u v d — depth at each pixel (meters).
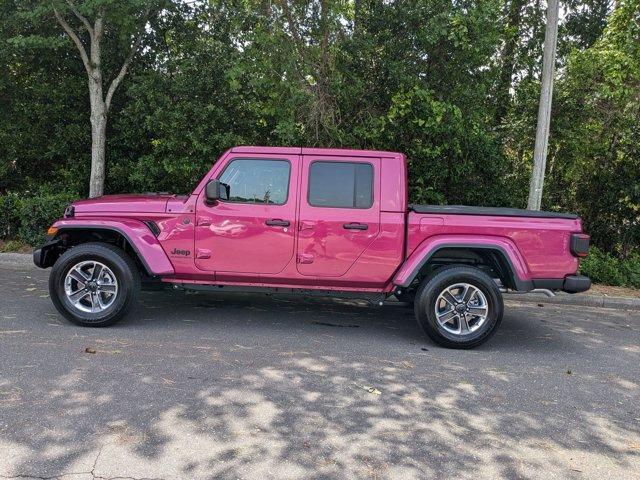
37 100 10.87
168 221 5.50
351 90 9.30
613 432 3.72
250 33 9.02
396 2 9.28
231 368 4.55
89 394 3.88
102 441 3.22
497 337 6.05
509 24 12.31
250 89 9.70
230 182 5.53
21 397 3.78
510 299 8.28
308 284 5.58
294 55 8.77
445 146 9.61
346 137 9.52
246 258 5.50
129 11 9.05
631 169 10.55
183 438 3.30
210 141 9.70
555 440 3.55
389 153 5.54
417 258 5.33
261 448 3.23
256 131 10.31
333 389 4.21
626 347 5.90
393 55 9.45
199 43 9.92
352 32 9.35
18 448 3.10
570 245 5.34
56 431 3.31
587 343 5.98
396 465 3.12
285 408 3.81
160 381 4.18
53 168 11.51
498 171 10.63
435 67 9.59
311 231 5.43
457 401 4.11
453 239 5.33
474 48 9.07
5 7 9.34
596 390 4.50
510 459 3.27
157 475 2.89
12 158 11.01
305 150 5.52
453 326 5.59
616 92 9.57
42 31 10.03
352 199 5.47
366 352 5.19
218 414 3.66
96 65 9.66
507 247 5.29
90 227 5.47
